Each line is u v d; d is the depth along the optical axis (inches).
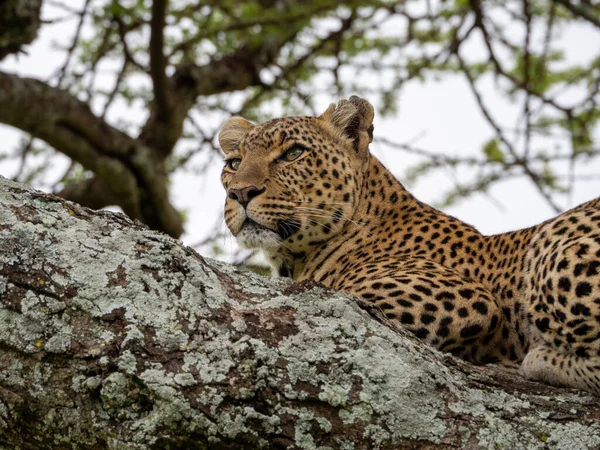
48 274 245.8
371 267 416.5
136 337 239.1
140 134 679.1
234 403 236.5
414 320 371.9
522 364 342.6
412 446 245.6
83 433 232.8
